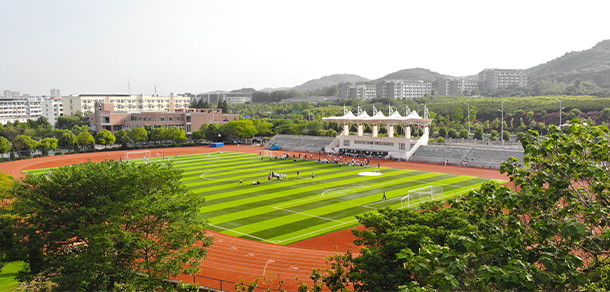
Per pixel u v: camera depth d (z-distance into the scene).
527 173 19.73
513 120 174.12
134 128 161.00
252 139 183.00
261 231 52.34
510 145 117.69
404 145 123.12
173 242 32.84
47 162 121.75
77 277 30.52
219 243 48.16
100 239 30.34
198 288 33.53
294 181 85.38
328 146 140.25
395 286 26.94
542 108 174.88
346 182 83.88
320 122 175.25
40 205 33.88
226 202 67.25
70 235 33.38
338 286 31.00
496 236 19.58
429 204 38.50
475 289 18.28
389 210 36.44
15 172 103.19
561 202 23.94
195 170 102.19
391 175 92.69
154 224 33.62
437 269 17.69
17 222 34.91
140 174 36.28
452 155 113.19
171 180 37.50
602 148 18.02
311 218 57.75
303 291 31.47
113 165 39.47
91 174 36.69
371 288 28.19
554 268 16.83
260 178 89.38
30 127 192.50
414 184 81.38
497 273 16.25
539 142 20.03
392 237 29.30
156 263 32.16
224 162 117.62
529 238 20.00
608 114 147.00
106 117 188.00
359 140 133.62
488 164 102.94
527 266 17.08
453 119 177.75
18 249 33.59
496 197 20.45
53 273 35.22
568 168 18.70
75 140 145.00
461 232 27.34
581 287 16.94
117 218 31.80
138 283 30.67
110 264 32.00
